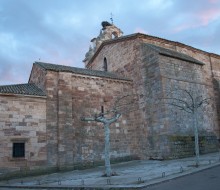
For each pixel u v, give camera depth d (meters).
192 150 24.02
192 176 13.80
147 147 25.33
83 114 24.25
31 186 15.45
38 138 21.52
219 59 36.41
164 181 12.90
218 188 10.73
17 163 20.31
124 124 26.36
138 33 28.41
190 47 32.75
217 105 33.28
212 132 27.52
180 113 24.94
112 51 32.19
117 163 24.61
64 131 22.47
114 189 12.05
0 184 18.03
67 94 23.47
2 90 21.20
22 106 21.52
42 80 23.89
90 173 19.59
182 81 26.30
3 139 20.22
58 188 14.04
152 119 25.19
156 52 25.50
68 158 22.09
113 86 26.89
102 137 24.69
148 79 26.22
